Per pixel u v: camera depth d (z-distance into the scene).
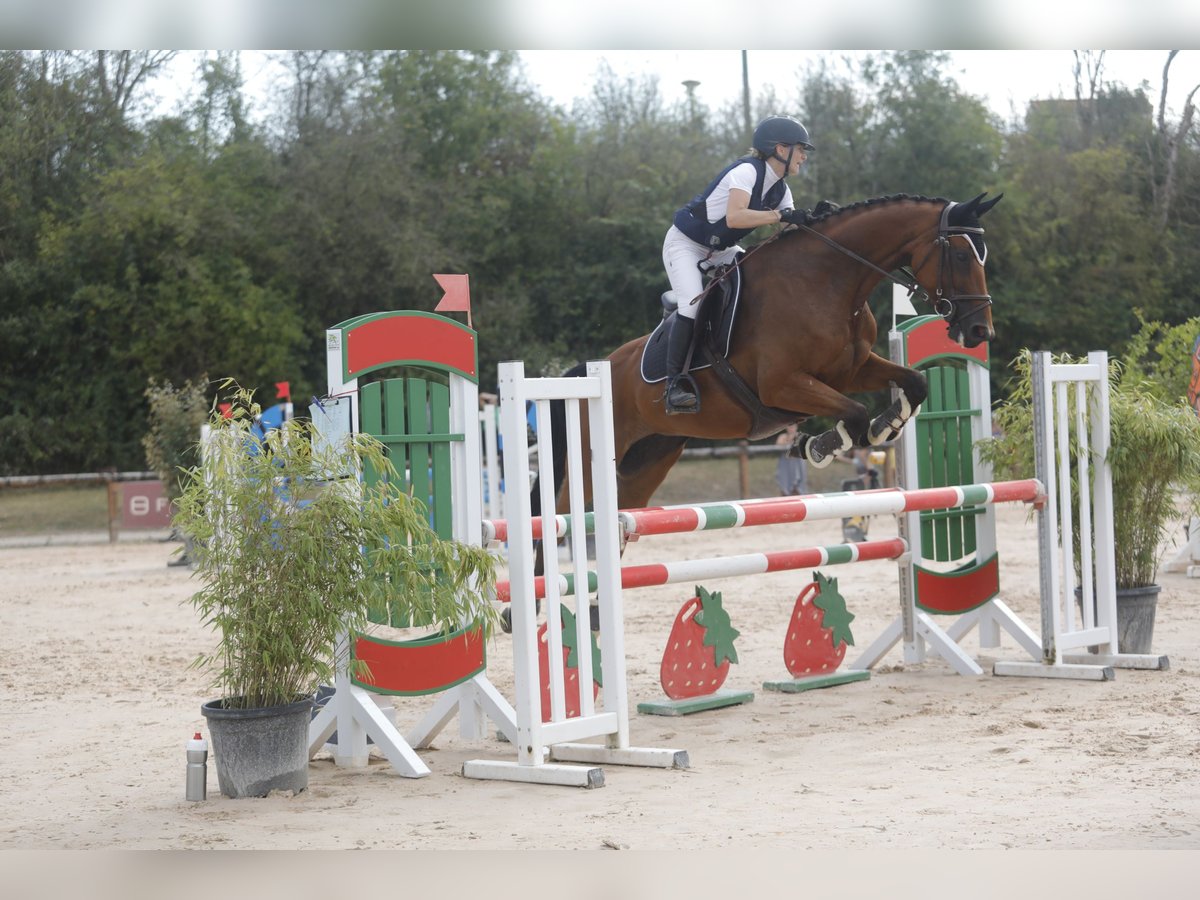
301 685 7.30
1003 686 10.14
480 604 7.50
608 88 50.88
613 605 7.86
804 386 8.27
